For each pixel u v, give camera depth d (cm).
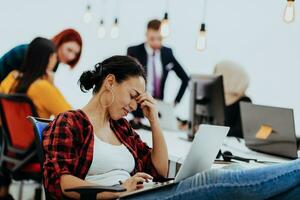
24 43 471
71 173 174
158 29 480
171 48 515
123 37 540
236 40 522
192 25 550
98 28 518
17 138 300
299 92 474
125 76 194
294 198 173
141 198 172
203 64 548
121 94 193
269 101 498
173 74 539
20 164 292
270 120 273
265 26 498
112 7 530
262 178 168
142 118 394
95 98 196
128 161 198
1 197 339
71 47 493
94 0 516
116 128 205
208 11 540
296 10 470
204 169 193
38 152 182
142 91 203
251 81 511
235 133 388
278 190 170
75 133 182
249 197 168
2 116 305
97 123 194
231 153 261
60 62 488
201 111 336
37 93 311
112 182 186
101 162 186
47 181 171
